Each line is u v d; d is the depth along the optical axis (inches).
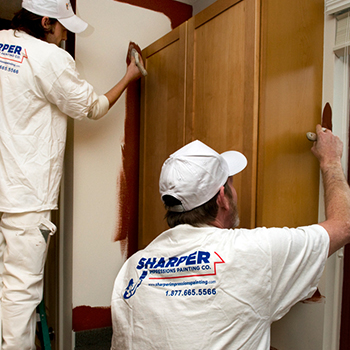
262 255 32.0
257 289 31.3
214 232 34.3
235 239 33.3
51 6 53.1
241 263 31.6
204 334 30.2
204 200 35.5
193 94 57.6
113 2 71.8
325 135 47.1
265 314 31.9
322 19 51.7
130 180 75.6
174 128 62.8
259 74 44.8
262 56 44.6
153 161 69.4
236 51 48.1
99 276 72.0
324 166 45.4
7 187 50.9
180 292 32.0
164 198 37.1
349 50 48.6
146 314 32.6
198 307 31.0
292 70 47.8
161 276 34.0
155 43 69.4
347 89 51.5
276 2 45.4
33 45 51.6
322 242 34.7
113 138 73.4
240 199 47.1
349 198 40.8
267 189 45.1
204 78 55.1
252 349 31.1
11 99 50.9
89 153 70.7
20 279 51.1
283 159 46.9
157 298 32.7
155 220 67.9
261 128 44.6
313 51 50.4
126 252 75.1
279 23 45.8
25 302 51.4
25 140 51.8
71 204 69.4
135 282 35.4
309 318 50.5
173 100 63.2
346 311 51.1
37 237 52.7
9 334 50.3
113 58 72.1
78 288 69.8
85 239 70.5
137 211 76.7
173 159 36.4
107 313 72.6
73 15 56.8
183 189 34.8
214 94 52.7
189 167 35.1
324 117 51.5
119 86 63.7
